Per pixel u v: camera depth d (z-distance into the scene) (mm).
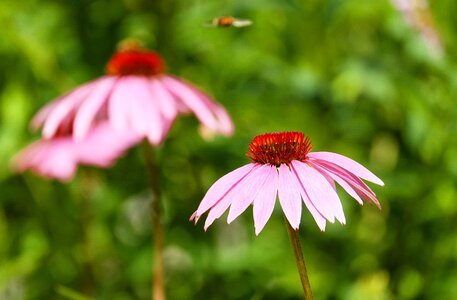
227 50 996
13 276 1012
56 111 862
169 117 843
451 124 938
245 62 990
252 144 716
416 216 958
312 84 960
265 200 692
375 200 694
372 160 997
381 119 999
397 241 971
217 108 884
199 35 1003
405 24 941
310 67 980
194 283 985
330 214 684
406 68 975
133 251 1003
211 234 999
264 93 992
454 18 983
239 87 995
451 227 953
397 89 944
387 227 975
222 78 1008
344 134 984
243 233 1012
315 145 969
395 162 997
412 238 965
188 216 999
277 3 948
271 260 961
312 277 944
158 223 830
